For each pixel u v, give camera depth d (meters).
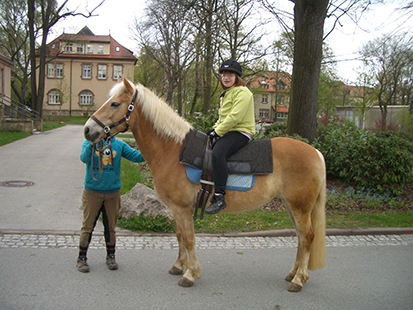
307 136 8.70
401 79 25.48
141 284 3.46
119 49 43.19
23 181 7.80
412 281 3.78
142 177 8.38
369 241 5.19
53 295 3.12
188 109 38.91
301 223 3.55
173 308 3.01
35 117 22.25
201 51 21.30
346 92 38.97
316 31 8.39
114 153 3.72
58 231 4.86
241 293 3.38
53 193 6.95
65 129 23.41
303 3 8.35
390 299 3.34
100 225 5.31
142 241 4.75
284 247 4.79
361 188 7.41
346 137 8.48
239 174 3.38
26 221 5.22
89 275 3.59
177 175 3.38
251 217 5.89
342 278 3.83
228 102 3.47
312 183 3.50
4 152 11.66
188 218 3.46
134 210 5.35
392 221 5.98
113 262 3.79
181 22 19.80
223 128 3.32
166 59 22.42
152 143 3.52
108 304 3.02
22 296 3.07
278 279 3.76
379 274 3.96
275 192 3.53
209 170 3.32
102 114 3.28
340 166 7.89
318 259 3.60
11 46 30.00
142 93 3.46
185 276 3.49
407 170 7.29
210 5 18.66
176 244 4.70
